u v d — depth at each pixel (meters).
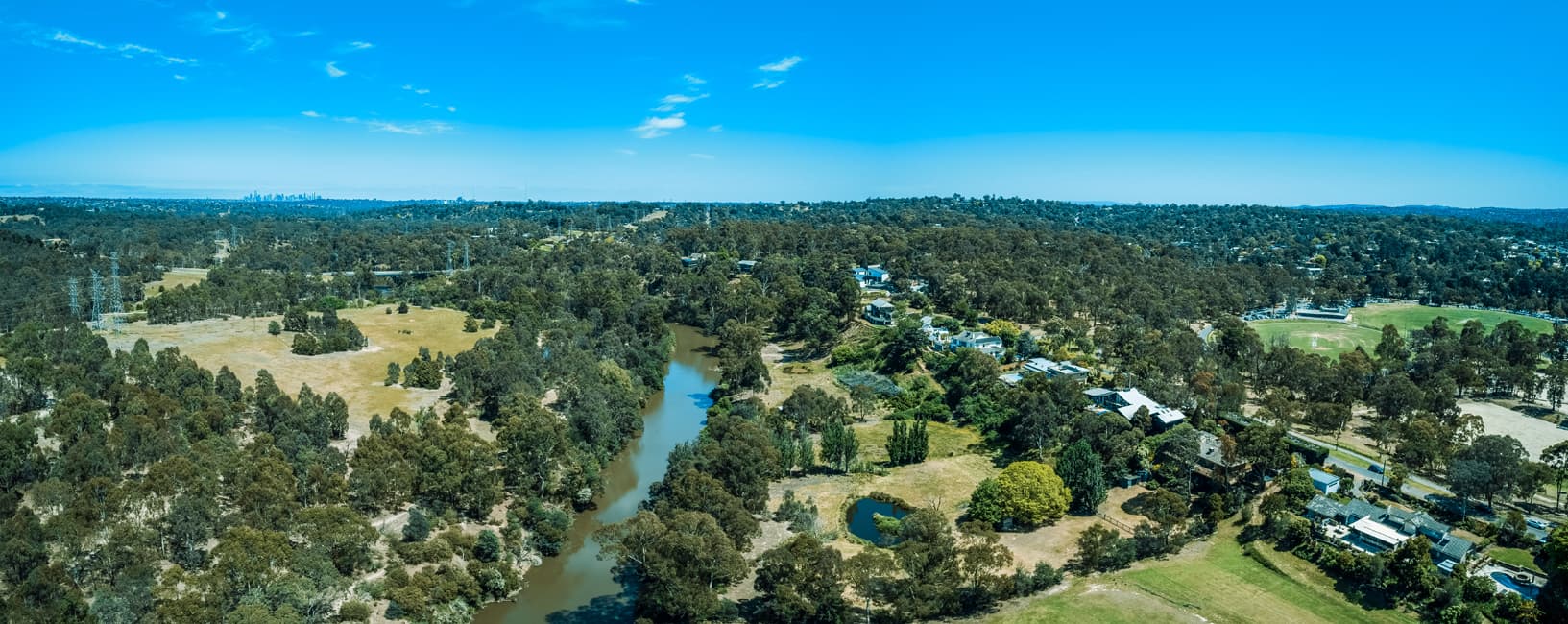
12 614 67.69
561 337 194.25
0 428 100.69
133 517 87.81
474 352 162.00
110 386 131.12
